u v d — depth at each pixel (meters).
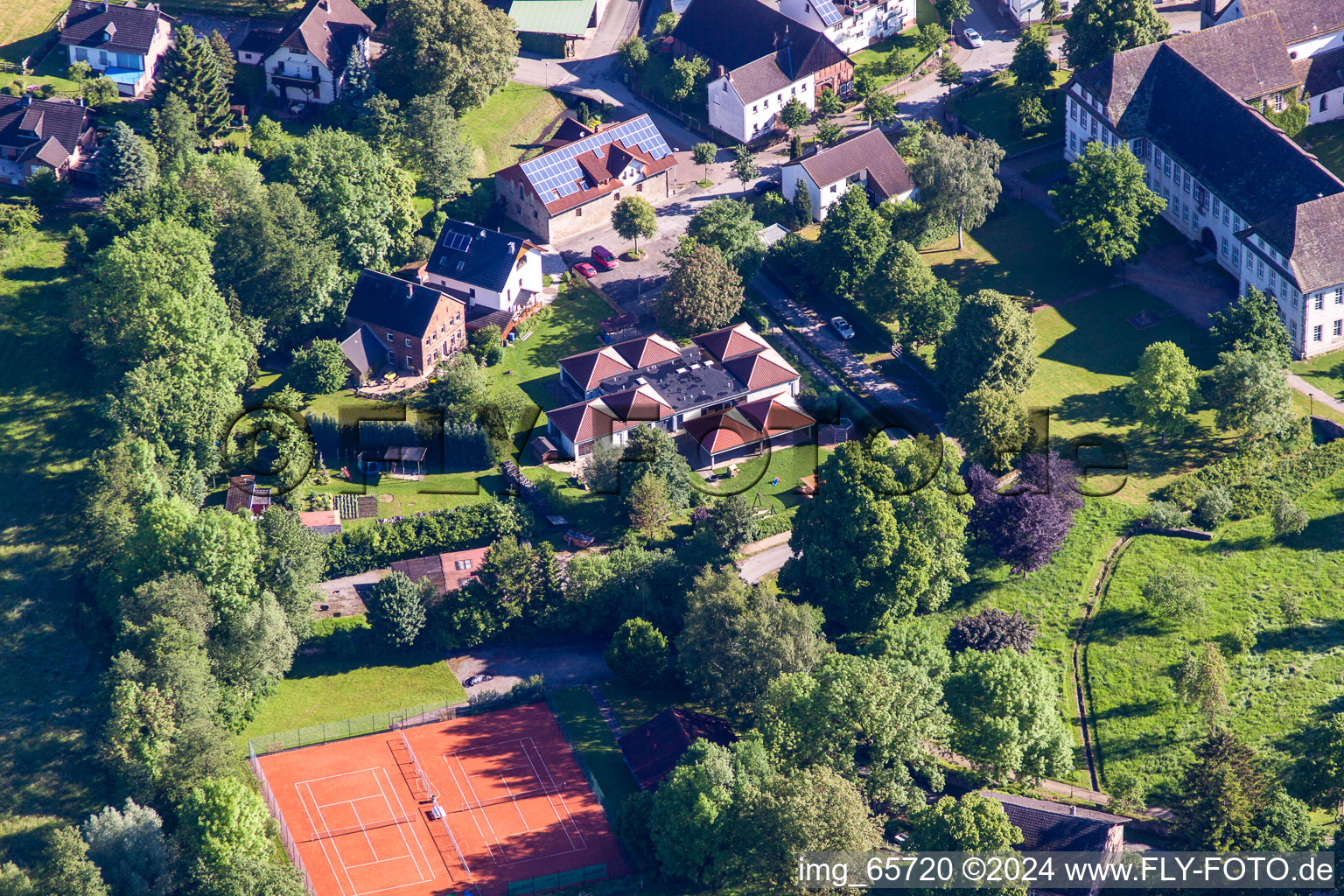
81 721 158.38
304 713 163.75
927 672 156.25
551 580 173.00
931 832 139.50
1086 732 160.25
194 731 151.50
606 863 148.25
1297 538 177.12
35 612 167.88
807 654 158.38
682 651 163.25
